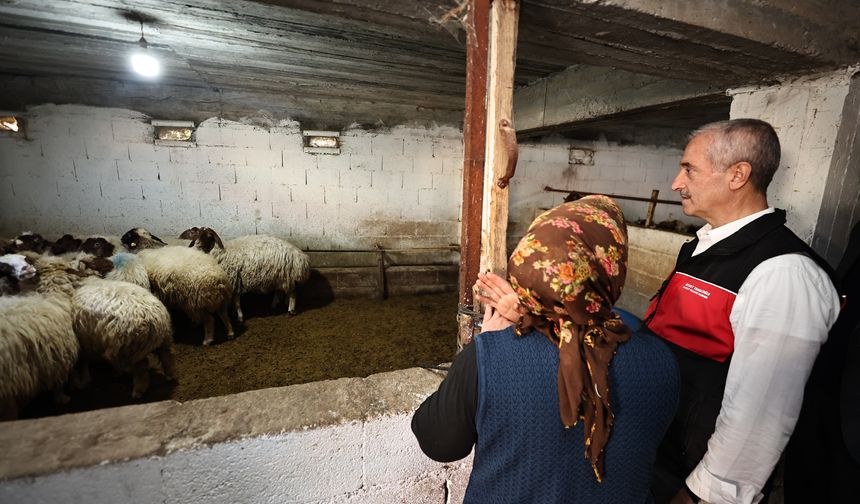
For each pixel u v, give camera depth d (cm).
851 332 107
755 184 96
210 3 194
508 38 105
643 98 254
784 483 124
